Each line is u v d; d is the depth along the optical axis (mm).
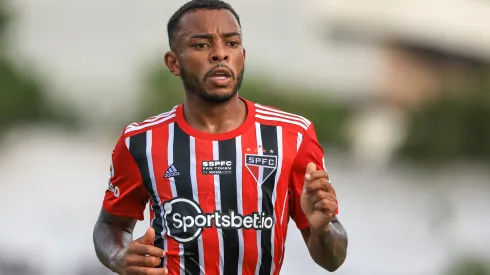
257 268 16547
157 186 16625
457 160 60844
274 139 16703
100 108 66750
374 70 73188
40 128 63812
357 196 38938
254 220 16438
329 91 69188
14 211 34469
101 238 17516
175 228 16438
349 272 31406
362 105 68062
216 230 16344
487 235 35000
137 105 63531
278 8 74875
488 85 69500
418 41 74750
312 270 30391
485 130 61625
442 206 36969
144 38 75188
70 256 31719
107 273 31203
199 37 16500
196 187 16453
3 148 48188
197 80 16531
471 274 32219
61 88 70812
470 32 75750
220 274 16453
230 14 16719
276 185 16578
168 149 16672
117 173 17188
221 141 16625
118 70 73500
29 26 75750
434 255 32938
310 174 15758
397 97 72188
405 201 38250
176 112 17000
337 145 60719
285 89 62844
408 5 75375
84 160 42875
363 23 74875
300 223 17078
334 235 16500
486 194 41531
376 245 33156
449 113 62125
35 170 40000
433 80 73562
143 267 15727
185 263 16438
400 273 31875
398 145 61281
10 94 65875
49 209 34656
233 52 16578
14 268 31281
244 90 60438
